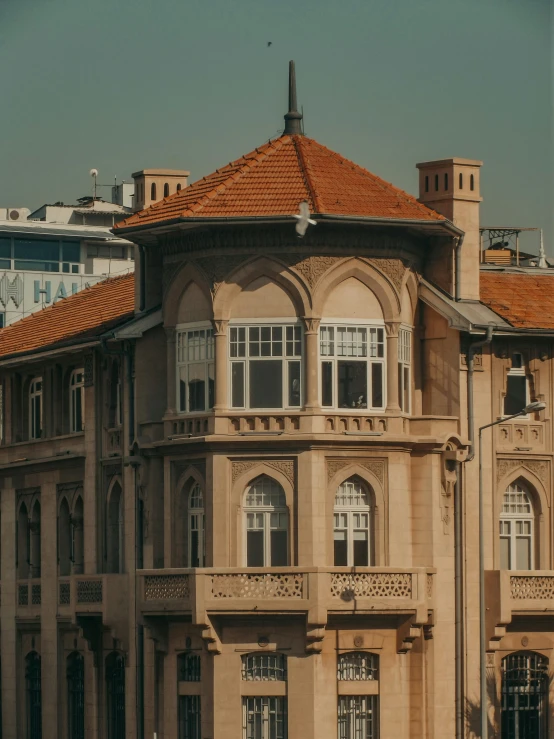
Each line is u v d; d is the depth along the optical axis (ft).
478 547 234.38
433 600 228.63
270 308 224.94
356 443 224.53
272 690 222.07
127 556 241.35
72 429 263.70
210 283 226.58
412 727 227.61
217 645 221.46
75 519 259.80
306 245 224.12
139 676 236.22
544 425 242.17
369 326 226.99
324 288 224.53
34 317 288.92
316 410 223.10
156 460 234.38
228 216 222.69
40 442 268.82
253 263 224.94
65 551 263.70
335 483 224.74
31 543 274.36
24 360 267.80
